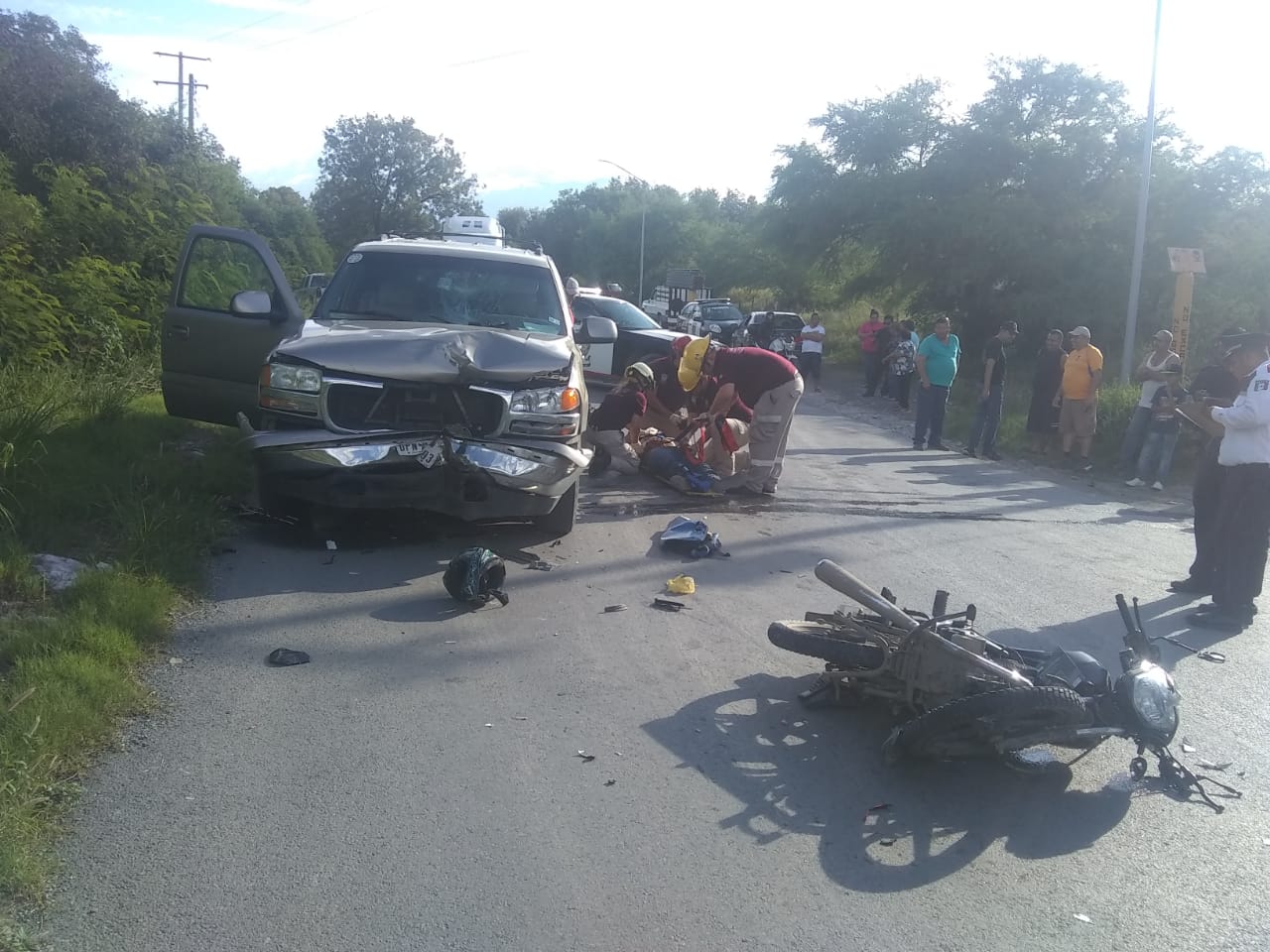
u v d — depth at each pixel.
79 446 8.09
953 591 7.07
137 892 3.26
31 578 5.44
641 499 9.33
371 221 77.12
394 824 3.73
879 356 22.80
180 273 8.87
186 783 3.93
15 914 3.11
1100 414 14.88
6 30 20.77
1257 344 7.08
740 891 3.43
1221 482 6.93
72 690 4.28
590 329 8.60
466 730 4.51
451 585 6.05
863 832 3.84
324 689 4.84
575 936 3.15
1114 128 27.08
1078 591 7.26
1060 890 3.52
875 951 3.14
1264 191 24.92
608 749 4.41
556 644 5.59
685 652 5.57
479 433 6.96
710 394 9.91
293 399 6.80
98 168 19.52
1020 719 3.92
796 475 11.52
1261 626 6.67
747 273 52.84
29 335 11.46
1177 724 4.23
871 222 30.77
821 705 4.90
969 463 13.72
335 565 6.72
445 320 8.00
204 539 6.82
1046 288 26.45
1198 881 3.61
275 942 3.06
